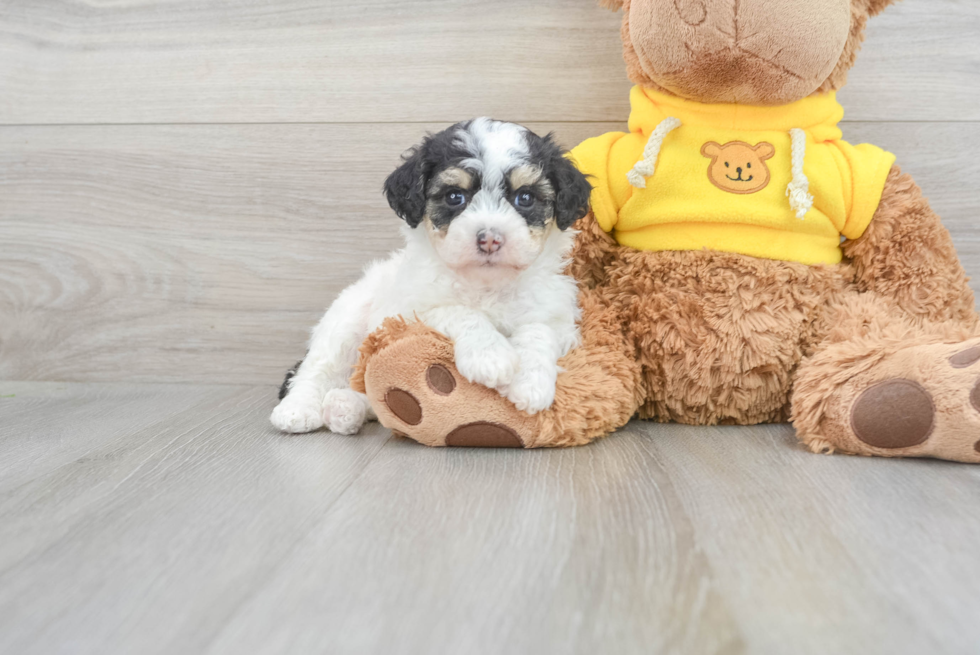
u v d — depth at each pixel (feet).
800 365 5.37
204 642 2.58
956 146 6.72
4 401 6.99
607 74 6.91
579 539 3.40
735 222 5.55
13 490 4.28
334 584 3.00
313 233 7.36
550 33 6.91
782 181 5.54
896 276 5.60
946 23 6.59
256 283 7.48
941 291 5.49
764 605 2.78
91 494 4.19
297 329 7.50
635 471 4.45
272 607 2.82
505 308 5.37
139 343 7.63
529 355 4.90
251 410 6.48
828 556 3.19
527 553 3.26
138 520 3.76
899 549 3.26
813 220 5.55
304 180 7.30
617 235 6.08
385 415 5.04
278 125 7.25
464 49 7.00
